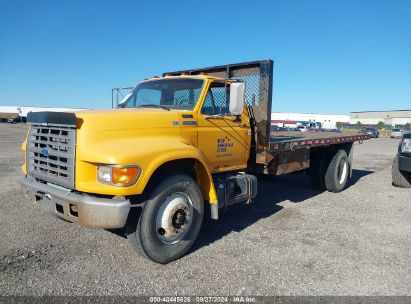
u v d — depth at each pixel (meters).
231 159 5.14
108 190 3.36
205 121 4.67
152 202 3.68
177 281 3.47
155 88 5.17
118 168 3.35
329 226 5.24
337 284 3.46
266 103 5.36
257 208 6.21
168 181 3.78
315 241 4.61
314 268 3.80
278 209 6.16
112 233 4.68
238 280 3.51
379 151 20.11
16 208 5.69
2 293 3.16
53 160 3.79
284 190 7.81
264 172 5.69
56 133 3.79
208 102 4.74
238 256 4.09
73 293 3.20
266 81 5.34
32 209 5.64
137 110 4.29
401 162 7.76
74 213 3.57
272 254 4.16
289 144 6.01
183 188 3.96
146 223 3.66
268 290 3.32
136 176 3.43
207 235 4.78
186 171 4.31
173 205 3.87
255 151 5.59
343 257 4.10
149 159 3.55
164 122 4.17
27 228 4.80
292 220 5.52
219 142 4.88
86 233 4.66
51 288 3.27
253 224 5.29
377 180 9.45
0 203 5.98
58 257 3.94
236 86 4.32
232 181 4.85
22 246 4.20
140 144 3.69
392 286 3.43
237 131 5.18
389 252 4.28
